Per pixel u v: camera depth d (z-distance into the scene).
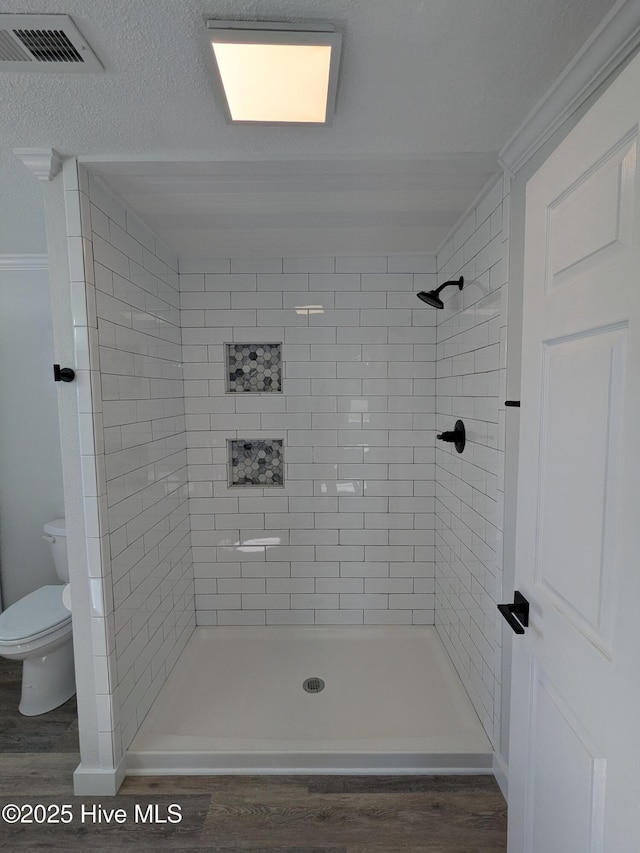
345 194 1.53
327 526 2.33
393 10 0.79
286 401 2.28
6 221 1.86
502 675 1.44
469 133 1.18
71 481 1.39
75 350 1.34
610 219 0.64
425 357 2.25
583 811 0.71
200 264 2.21
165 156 1.29
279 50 0.86
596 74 0.90
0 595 2.43
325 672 2.07
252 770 1.53
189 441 2.29
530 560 0.92
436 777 1.51
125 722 1.55
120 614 1.52
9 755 1.63
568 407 0.77
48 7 0.77
